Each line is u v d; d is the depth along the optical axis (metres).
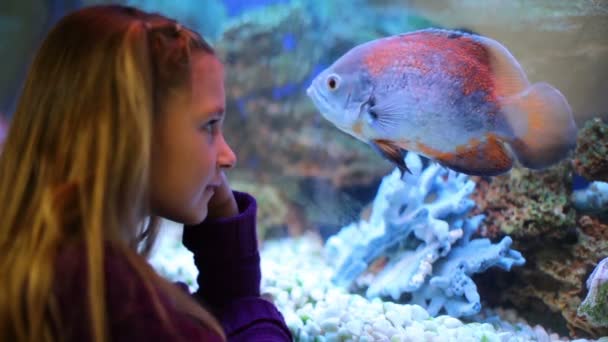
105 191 0.86
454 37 1.53
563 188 2.05
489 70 1.51
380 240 2.25
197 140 1.01
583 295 1.98
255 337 1.22
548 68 1.93
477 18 2.11
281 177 3.85
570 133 1.52
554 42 1.94
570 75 1.91
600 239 2.01
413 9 3.07
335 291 2.19
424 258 2.09
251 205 1.35
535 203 2.06
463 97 1.53
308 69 3.93
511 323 2.08
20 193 0.92
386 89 1.58
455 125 1.55
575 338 1.96
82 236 0.86
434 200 2.29
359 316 1.89
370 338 1.73
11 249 0.87
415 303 2.14
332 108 1.67
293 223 3.66
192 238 1.32
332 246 2.74
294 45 3.98
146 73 0.92
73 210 0.87
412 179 2.20
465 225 2.16
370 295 2.19
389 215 2.21
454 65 1.52
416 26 3.00
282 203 3.74
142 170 0.89
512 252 2.01
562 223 2.01
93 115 0.89
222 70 1.07
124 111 0.89
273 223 3.66
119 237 0.87
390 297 2.19
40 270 0.81
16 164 0.94
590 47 1.89
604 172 1.89
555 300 2.03
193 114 0.99
